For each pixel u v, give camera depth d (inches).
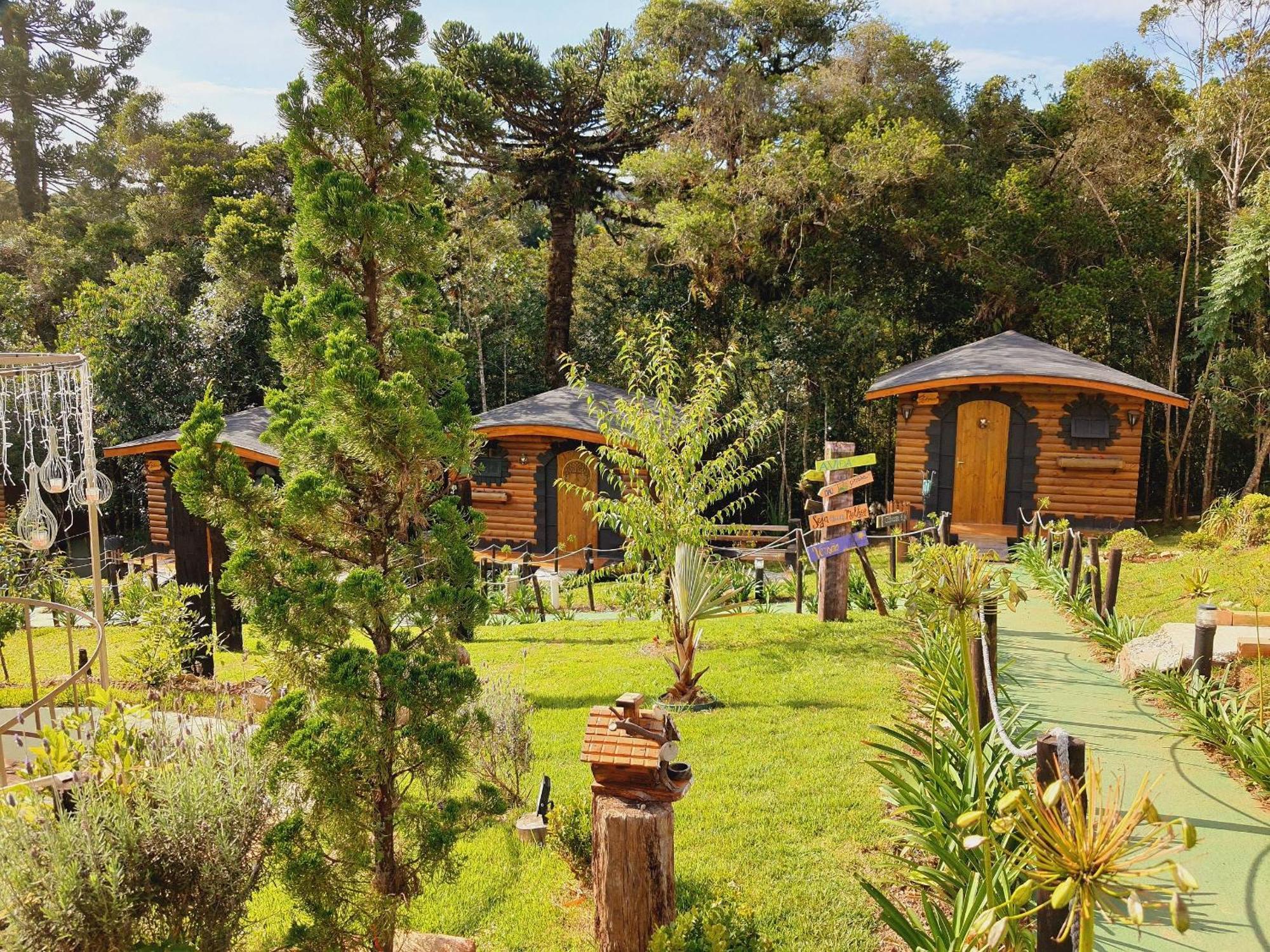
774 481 939.3
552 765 264.4
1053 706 294.5
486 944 177.9
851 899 183.9
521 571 664.4
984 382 650.8
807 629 413.4
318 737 139.9
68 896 119.8
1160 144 916.0
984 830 128.3
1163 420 904.9
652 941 152.1
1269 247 673.6
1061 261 924.6
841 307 911.7
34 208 1657.2
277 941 159.0
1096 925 172.7
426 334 172.1
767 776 246.1
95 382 945.5
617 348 1037.8
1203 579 288.4
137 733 167.2
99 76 1654.8
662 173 954.7
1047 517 669.9
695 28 1018.1
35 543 328.8
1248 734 245.6
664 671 358.6
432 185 193.2
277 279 1024.9
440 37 916.0
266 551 155.8
